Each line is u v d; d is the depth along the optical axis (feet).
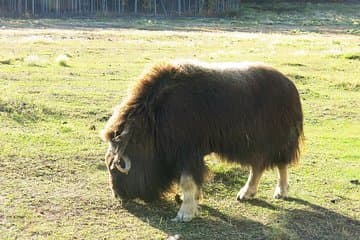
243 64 21.53
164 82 19.71
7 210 19.79
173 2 189.16
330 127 37.68
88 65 53.93
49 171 24.25
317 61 64.95
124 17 168.14
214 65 20.97
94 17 163.43
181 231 19.01
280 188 22.77
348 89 50.31
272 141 21.43
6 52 61.41
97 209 20.42
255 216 20.83
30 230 18.39
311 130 36.58
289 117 21.81
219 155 20.67
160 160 20.01
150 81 19.79
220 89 20.04
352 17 183.73
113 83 45.27
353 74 57.82
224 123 19.98
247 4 217.36
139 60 60.54
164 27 132.87
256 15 187.73
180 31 119.34
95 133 30.76
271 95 21.16
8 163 24.63
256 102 20.74
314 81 52.60
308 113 40.55
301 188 24.38
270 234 19.13
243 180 24.56
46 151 26.63
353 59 67.15
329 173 26.94
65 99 38.04
